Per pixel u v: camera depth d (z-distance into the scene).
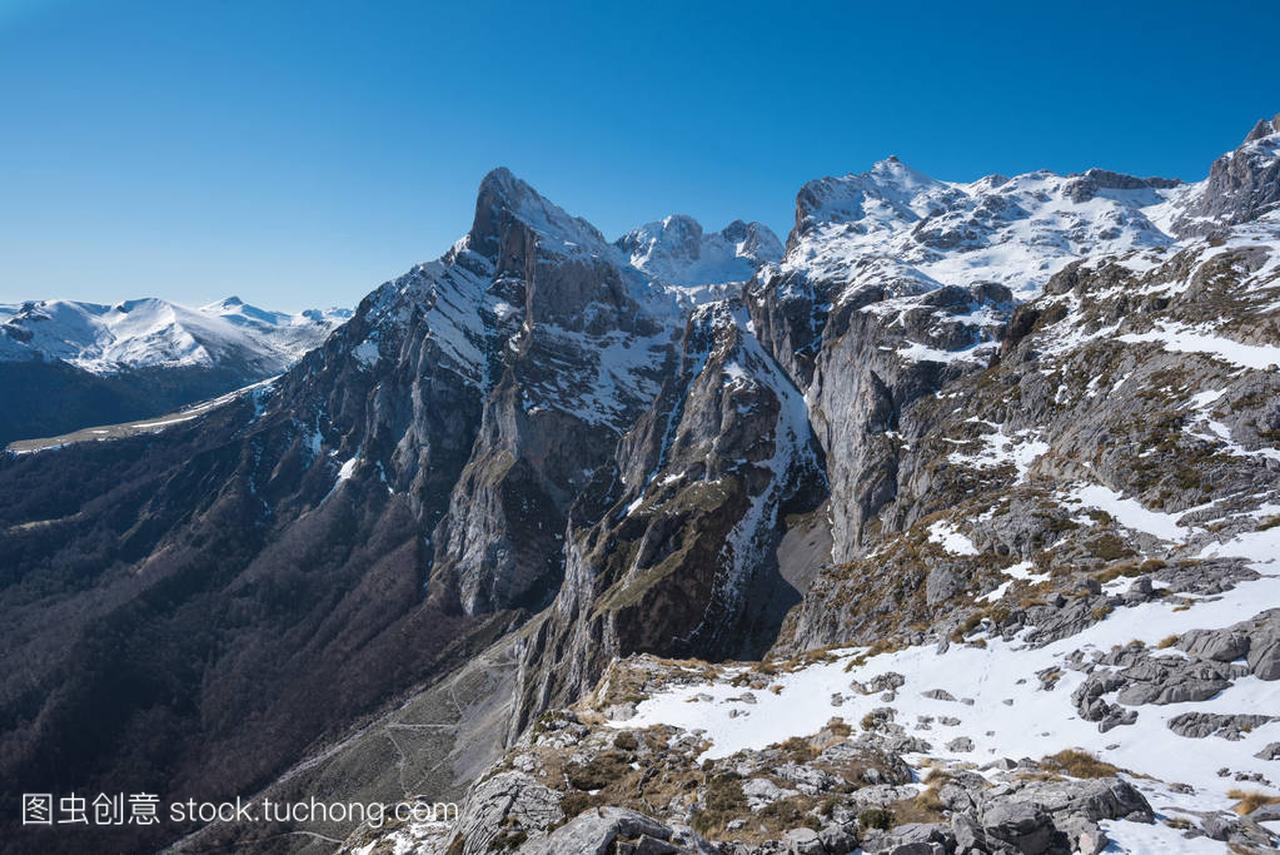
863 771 37.69
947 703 46.81
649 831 28.66
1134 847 24.92
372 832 78.88
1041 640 49.88
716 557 177.25
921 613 74.38
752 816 34.53
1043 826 25.61
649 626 164.12
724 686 61.66
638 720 56.22
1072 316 129.00
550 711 57.62
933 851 26.75
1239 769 31.17
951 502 97.12
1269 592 44.19
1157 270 121.06
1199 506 63.03
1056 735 39.00
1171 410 78.94
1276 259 102.44
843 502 162.25
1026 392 110.81
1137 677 40.19
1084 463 82.44
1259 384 72.69
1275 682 35.59
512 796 43.03
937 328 166.62
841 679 56.12
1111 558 61.34
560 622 196.12
